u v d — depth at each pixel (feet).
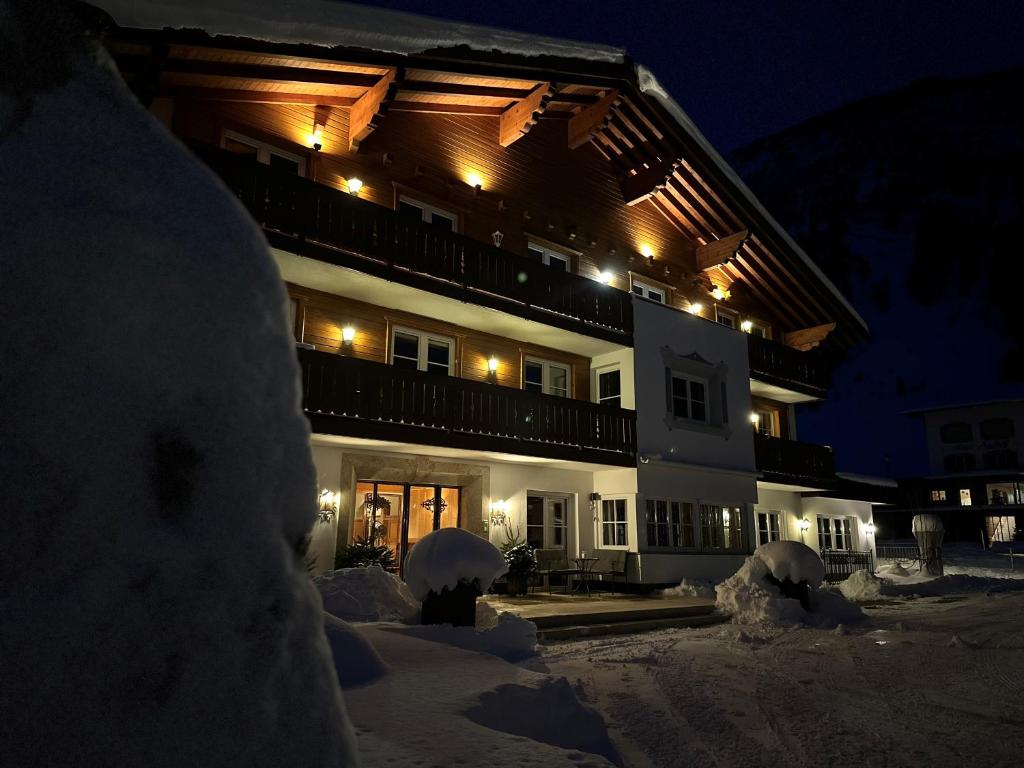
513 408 41.32
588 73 44.06
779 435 67.36
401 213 38.24
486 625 24.00
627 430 47.52
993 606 40.47
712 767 13.33
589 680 20.51
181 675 3.25
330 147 38.40
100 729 2.99
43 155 3.57
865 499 71.41
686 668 22.57
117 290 3.46
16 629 2.93
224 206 4.16
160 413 3.45
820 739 15.10
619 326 48.80
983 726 16.22
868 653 25.82
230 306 3.86
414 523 41.09
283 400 4.11
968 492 132.67
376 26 33.99
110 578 3.15
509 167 47.67
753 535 55.36
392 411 35.65
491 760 9.54
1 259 3.25
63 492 3.13
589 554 48.29
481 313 41.83
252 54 30.91
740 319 64.13
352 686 13.53
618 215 54.80
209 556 3.47
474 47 37.93
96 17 4.18
